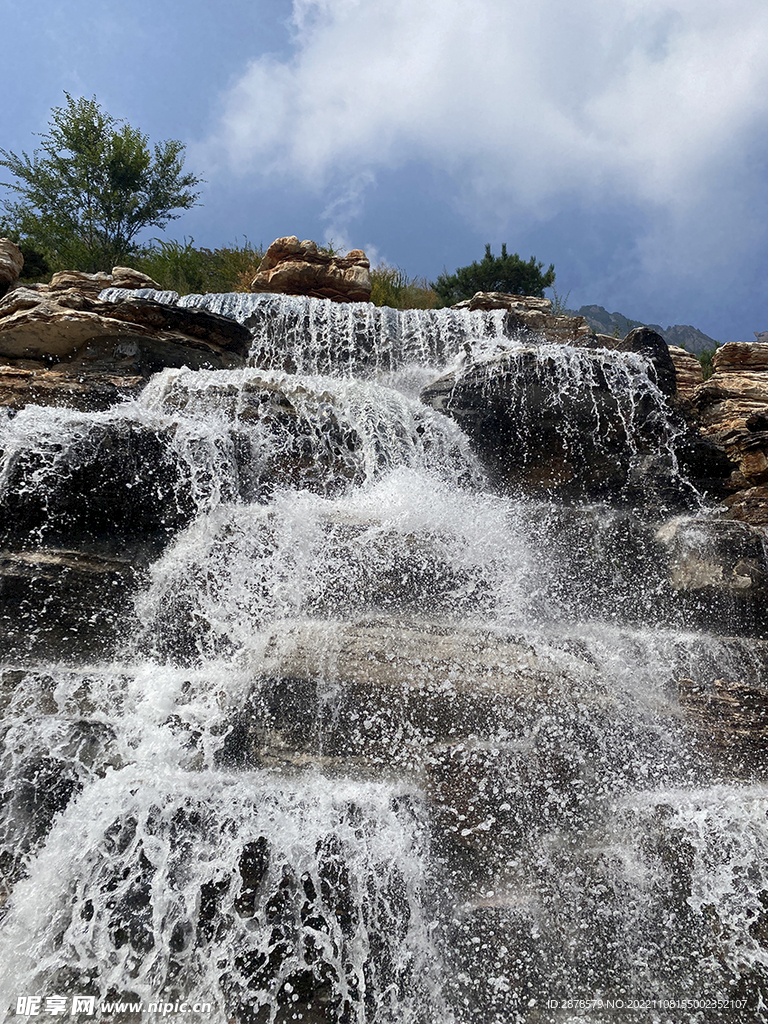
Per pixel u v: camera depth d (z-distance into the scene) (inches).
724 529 195.0
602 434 236.1
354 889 114.1
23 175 733.3
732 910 120.6
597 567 190.7
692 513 229.9
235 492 191.3
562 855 124.9
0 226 712.4
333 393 229.0
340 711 133.7
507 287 977.5
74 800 125.1
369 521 173.3
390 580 164.4
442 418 239.5
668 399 245.9
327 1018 106.7
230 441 199.8
